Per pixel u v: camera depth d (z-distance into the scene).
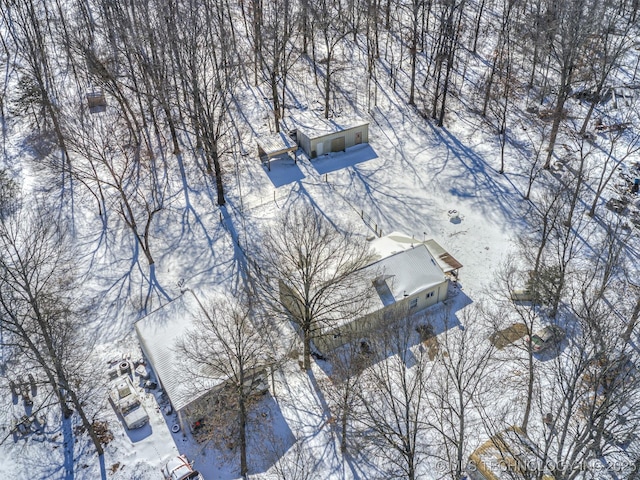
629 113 61.72
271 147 56.19
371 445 33.81
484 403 35.69
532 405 35.47
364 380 36.62
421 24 77.38
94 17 78.25
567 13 58.78
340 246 42.25
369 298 39.50
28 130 61.38
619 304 40.16
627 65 70.00
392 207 51.97
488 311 41.72
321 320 35.81
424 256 42.47
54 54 73.12
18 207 52.41
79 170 53.12
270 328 41.28
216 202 53.06
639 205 50.22
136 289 45.16
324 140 57.84
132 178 55.94
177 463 32.84
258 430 35.19
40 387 37.69
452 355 38.53
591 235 47.69
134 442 35.00
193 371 35.19
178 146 58.75
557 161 55.94
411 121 63.22
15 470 33.81
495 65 70.75
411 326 40.84
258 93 67.56
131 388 37.06
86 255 48.19
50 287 41.00
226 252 47.97
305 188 54.47
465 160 57.44
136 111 63.19
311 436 34.91
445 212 51.38
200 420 35.09
